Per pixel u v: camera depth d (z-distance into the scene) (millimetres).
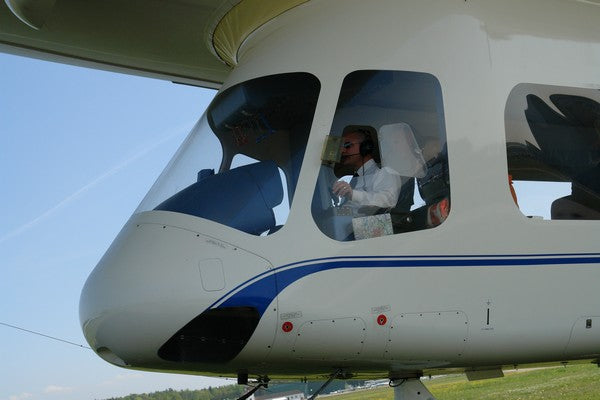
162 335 3592
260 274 3604
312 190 3803
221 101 4207
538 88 4176
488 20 4188
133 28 5012
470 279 3777
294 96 4016
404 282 3703
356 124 3949
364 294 3650
